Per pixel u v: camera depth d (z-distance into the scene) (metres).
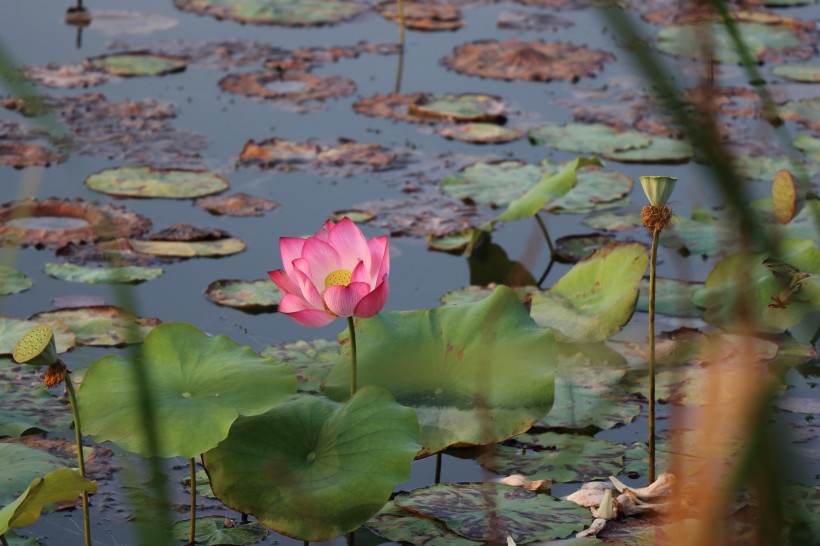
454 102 12.02
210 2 16.11
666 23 14.89
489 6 16.80
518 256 8.52
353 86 12.61
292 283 4.84
